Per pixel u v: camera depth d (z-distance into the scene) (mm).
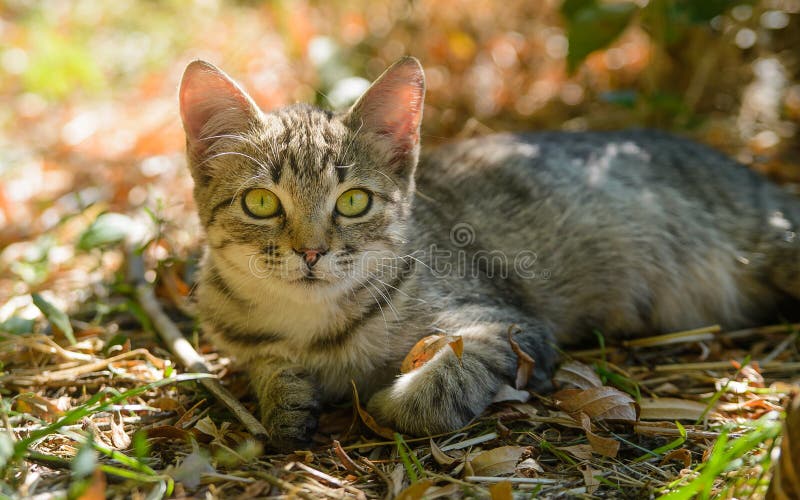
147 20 1427
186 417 792
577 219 875
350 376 812
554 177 884
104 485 729
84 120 1143
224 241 799
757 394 801
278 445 774
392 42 1157
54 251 950
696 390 817
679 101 1011
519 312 833
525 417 787
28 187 1025
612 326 888
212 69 792
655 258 883
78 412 755
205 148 806
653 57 1028
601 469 754
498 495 725
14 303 902
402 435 777
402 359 810
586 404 783
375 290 804
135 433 773
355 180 796
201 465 741
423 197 860
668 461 759
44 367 840
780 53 1071
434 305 813
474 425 782
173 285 904
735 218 886
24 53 1324
